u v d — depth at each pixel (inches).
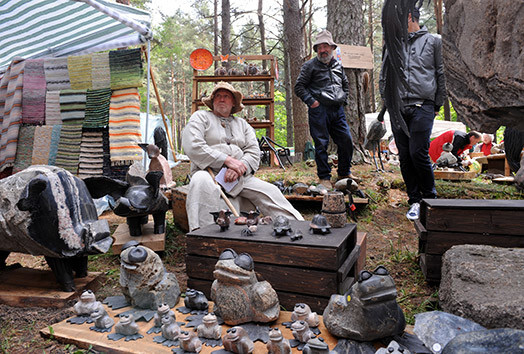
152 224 156.6
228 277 80.7
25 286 105.6
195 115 153.6
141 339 78.4
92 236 102.9
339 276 87.1
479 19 62.5
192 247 102.2
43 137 207.5
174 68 1274.6
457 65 72.3
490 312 70.4
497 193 213.5
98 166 204.7
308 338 74.1
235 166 144.2
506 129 241.1
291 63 448.8
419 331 74.0
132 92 205.2
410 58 167.2
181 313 90.0
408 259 133.7
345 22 277.7
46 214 95.0
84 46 248.5
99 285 113.3
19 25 233.0
